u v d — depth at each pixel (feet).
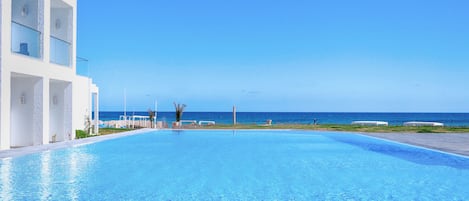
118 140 55.88
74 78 53.47
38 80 45.24
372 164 35.88
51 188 25.34
